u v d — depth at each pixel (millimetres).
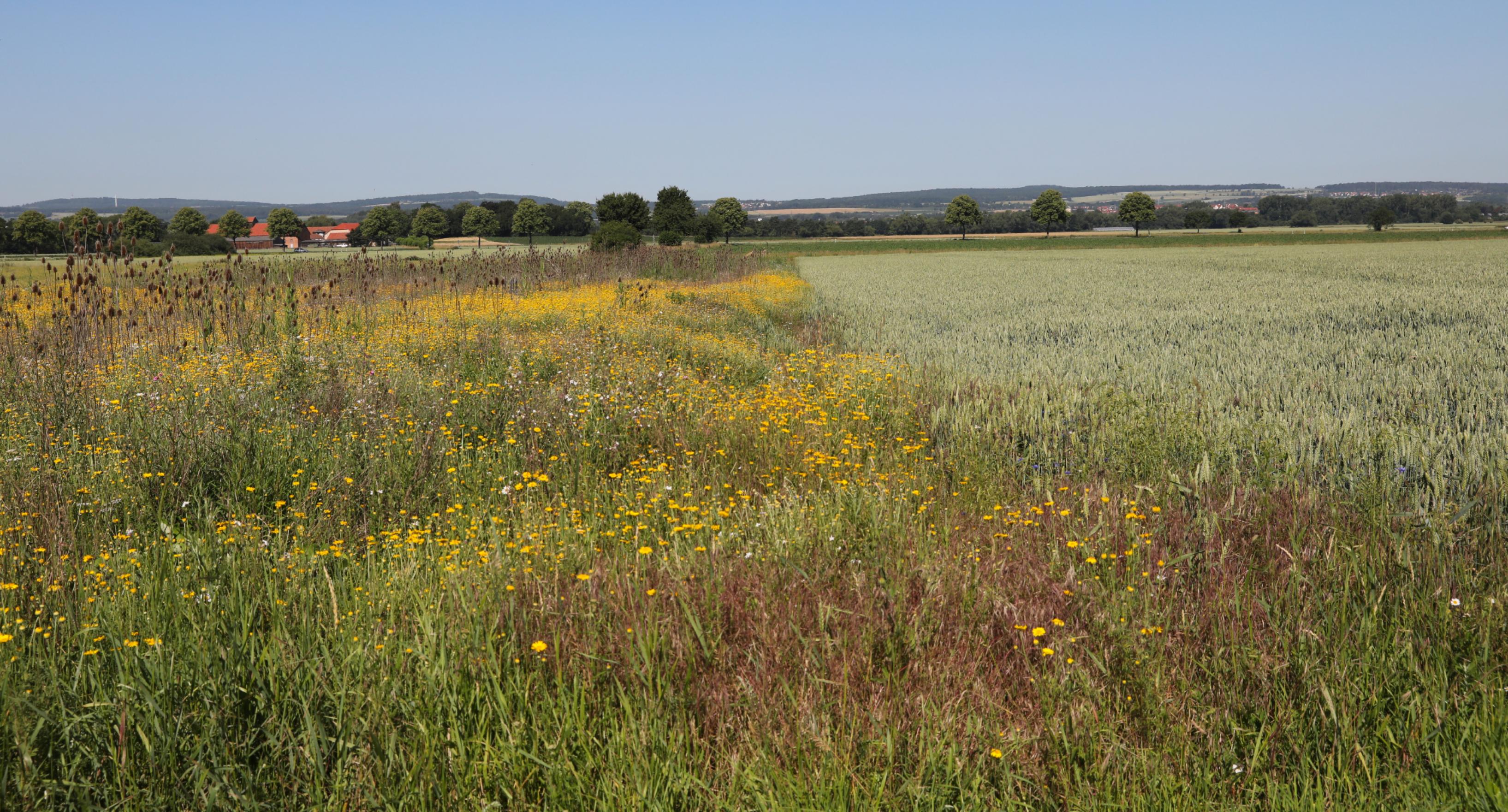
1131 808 2773
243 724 2924
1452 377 11281
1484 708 3025
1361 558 4414
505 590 3848
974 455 7457
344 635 3420
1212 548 4785
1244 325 20562
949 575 4254
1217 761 3016
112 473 5723
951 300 30250
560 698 3033
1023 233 176750
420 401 8328
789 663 3494
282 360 9891
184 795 2689
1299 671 3430
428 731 2883
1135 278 42938
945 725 3066
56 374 8281
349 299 17000
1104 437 7539
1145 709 3219
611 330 13844
